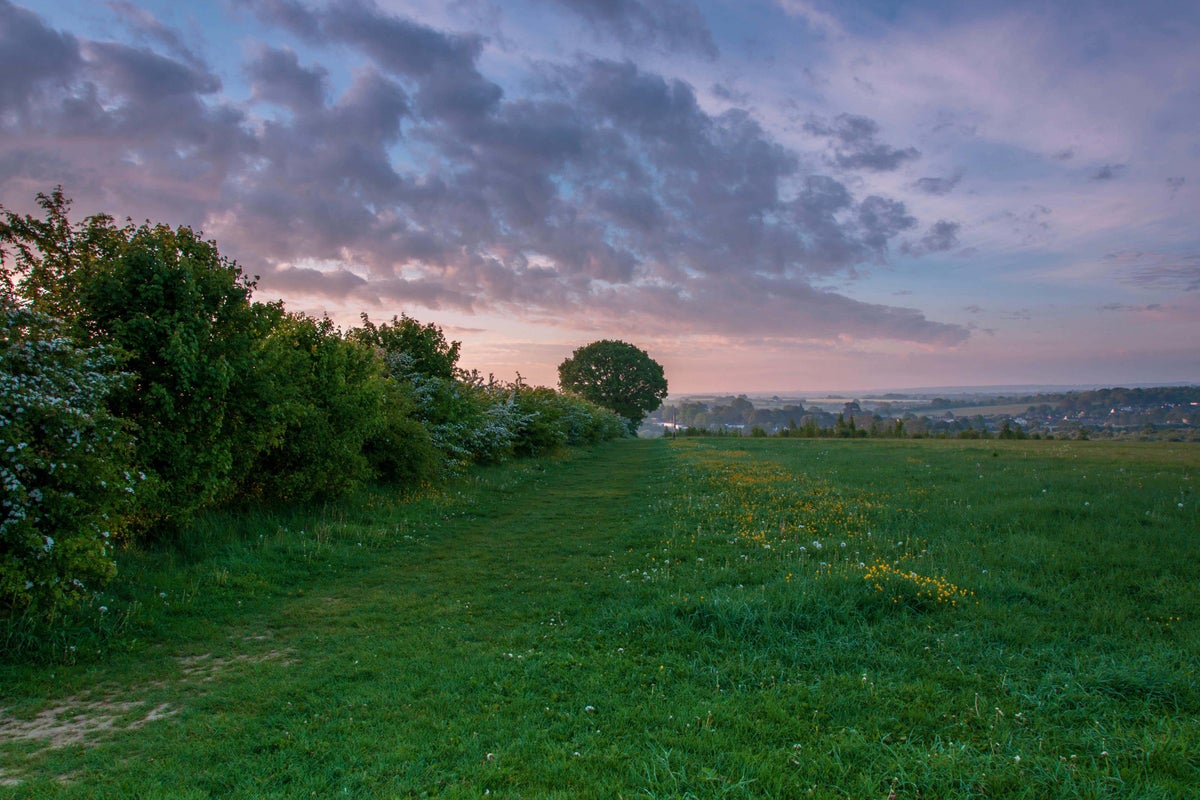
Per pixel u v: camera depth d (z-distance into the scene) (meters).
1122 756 3.77
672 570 8.85
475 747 4.16
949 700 4.61
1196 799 3.34
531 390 32.19
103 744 4.39
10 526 5.81
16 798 3.70
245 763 4.07
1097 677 4.78
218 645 6.38
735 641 5.90
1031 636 5.76
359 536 11.10
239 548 9.53
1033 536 9.23
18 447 5.88
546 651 5.96
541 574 9.03
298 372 12.16
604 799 3.53
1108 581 7.21
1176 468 18.12
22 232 8.77
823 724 4.36
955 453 25.73
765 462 23.94
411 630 6.77
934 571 7.65
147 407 8.72
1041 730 4.13
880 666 5.29
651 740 4.20
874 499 13.57
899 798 3.45
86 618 6.48
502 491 18.22
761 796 3.51
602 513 14.34
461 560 10.00
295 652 6.18
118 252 9.05
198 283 9.52
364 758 4.06
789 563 8.48
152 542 9.12
